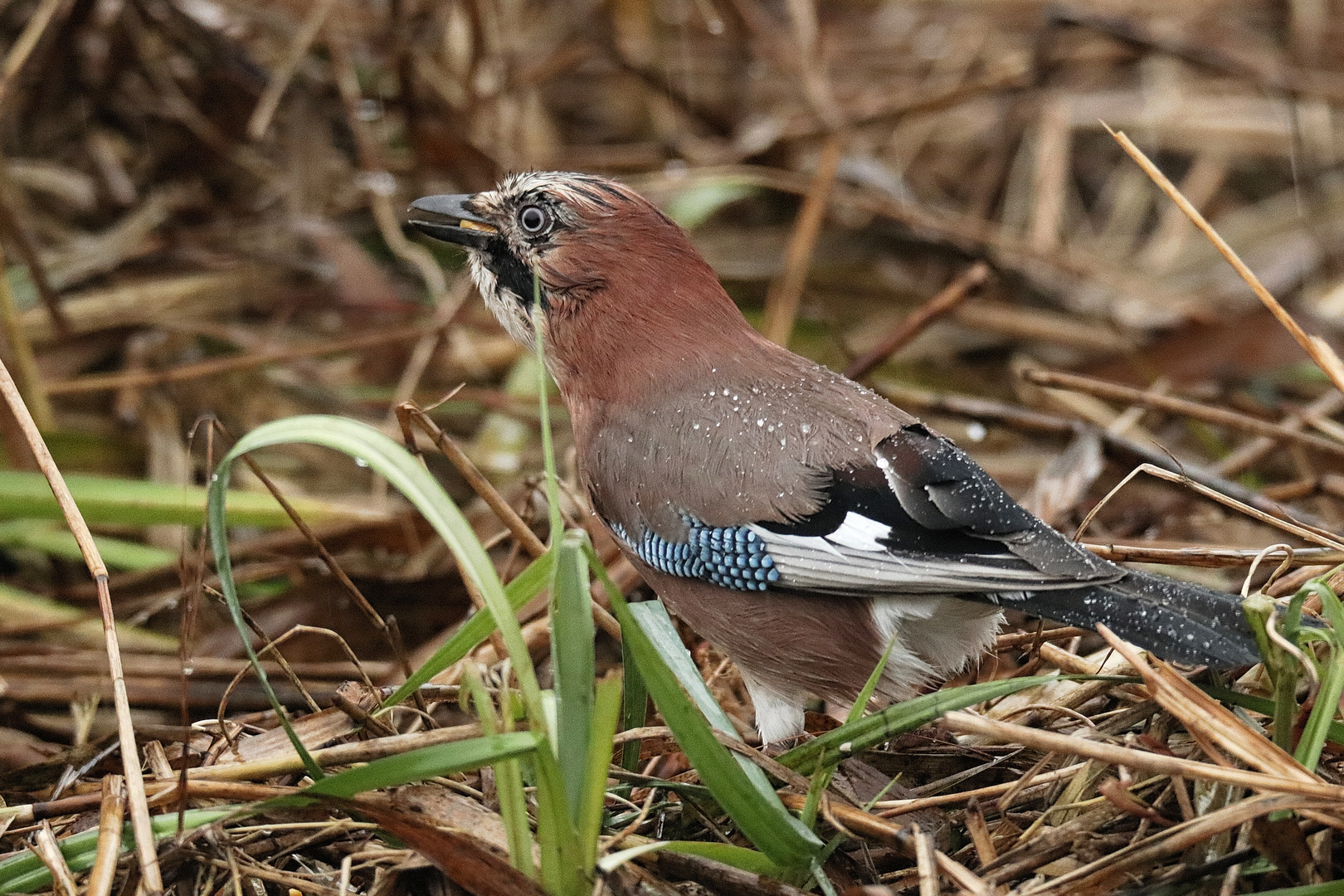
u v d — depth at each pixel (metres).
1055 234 15.95
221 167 15.30
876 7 18.98
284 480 12.61
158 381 12.50
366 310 14.09
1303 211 16.20
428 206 9.55
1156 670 6.81
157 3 14.59
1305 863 6.35
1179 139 17.20
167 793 6.74
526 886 6.08
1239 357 13.73
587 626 6.02
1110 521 11.16
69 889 6.38
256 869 6.61
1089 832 6.74
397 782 6.04
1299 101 16.97
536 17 16.94
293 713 9.13
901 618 7.87
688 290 8.91
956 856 7.09
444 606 10.55
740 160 15.27
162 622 10.91
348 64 14.40
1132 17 18.30
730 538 8.04
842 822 6.79
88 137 14.94
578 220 8.95
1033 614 7.30
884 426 7.99
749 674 8.38
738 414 8.29
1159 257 16.09
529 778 7.07
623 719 7.52
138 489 10.80
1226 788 6.73
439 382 13.87
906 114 15.50
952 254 15.13
